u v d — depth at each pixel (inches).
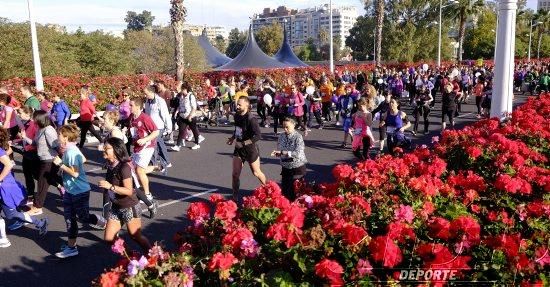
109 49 1437.0
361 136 420.2
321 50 4229.8
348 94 544.7
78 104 700.7
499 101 427.2
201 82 1106.7
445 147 278.5
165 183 377.7
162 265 126.6
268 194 172.2
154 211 290.2
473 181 203.9
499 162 241.8
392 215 159.8
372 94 471.8
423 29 2603.3
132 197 209.6
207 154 497.7
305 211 162.9
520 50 3112.7
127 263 141.7
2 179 249.8
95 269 224.5
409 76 1183.6
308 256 131.8
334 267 118.7
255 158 298.4
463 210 178.2
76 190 235.1
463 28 2180.1
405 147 427.2
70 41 1366.9
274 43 3582.7
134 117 315.0
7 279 215.0
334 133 633.0
